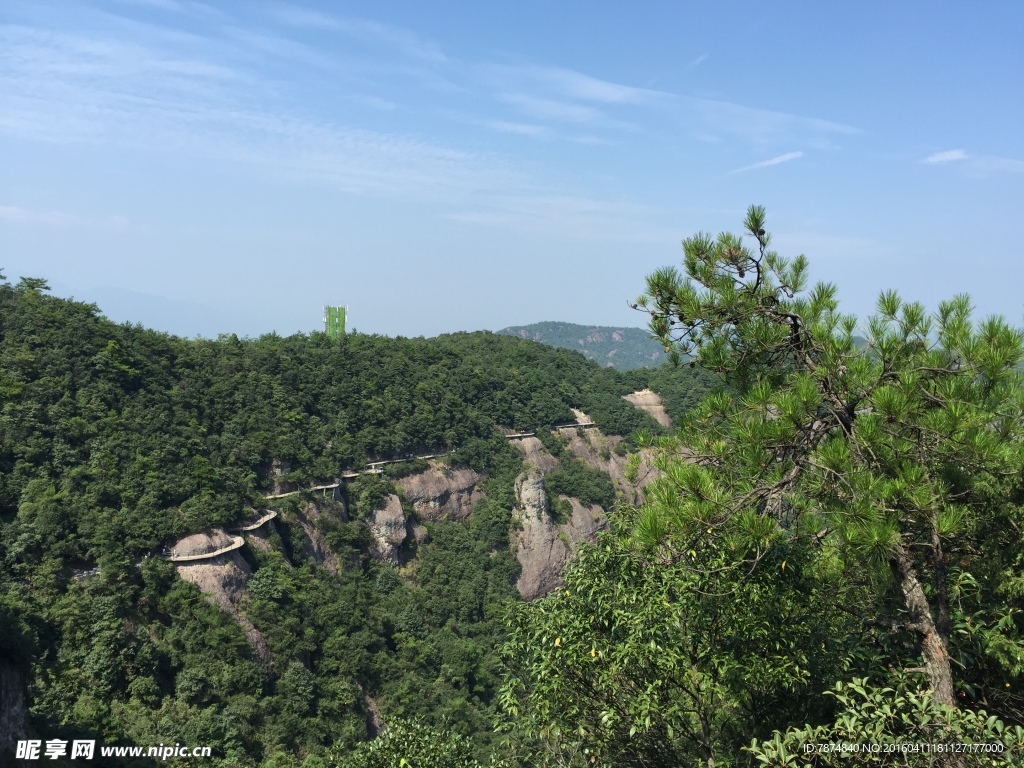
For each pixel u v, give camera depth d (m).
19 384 44.25
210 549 44.66
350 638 47.97
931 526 10.19
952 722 8.78
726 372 12.20
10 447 41.47
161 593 41.22
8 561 36.97
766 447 10.75
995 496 11.35
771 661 11.76
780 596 11.87
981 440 9.84
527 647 14.24
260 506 52.00
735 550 11.01
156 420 50.12
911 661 11.55
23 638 33.19
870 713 9.95
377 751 14.37
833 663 12.33
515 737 15.31
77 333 49.81
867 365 10.77
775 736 9.45
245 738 36.91
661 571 12.45
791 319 11.76
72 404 45.94
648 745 13.54
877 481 9.75
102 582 38.47
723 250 11.80
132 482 44.69
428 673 50.47
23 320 48.72
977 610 12.13
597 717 13.30
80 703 32.97
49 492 40.56
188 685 37.59
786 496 10.79
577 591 13.86
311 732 40.09
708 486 10.50
